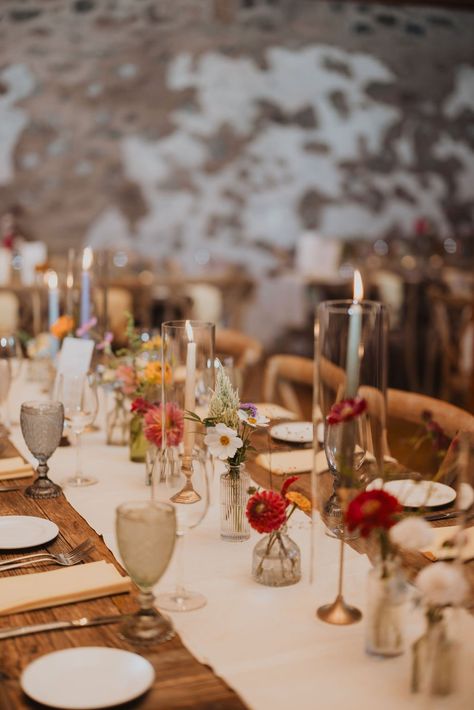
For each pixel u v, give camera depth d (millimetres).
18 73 6871
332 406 1303
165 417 1225
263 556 1331
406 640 1149
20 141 6926
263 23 7312
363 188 7727
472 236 7965
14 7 6809
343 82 7570
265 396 3012
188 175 7289
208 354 1548
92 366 2211
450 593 971
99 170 7102
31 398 2662
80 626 1169
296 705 995
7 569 1366
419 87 7777
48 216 7039
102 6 6957
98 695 981
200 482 1204
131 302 5828
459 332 5715
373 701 1006
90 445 2174
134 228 7227
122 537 1093
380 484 1301
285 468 1906
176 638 1144
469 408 4445
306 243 6934
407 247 7848
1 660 1082
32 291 5684
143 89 7117
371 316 1280
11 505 1687
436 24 7750
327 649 1128
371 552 1438
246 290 6832
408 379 6234
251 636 1162
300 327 6891
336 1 7469
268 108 7414
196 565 1409
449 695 1008
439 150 7891
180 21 7117
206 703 988
